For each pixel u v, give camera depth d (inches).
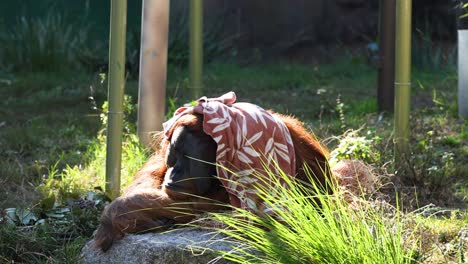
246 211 188.1
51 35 622.2
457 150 323.0
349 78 610.9
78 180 283.3
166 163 205.8
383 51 420.8
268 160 200.2
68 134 375.9
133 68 581.9
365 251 173.2
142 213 201.3
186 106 208.2
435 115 396.5
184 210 202.7
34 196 270.2
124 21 252.1
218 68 645.3
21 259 218.8
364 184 233.6
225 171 196.5
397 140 285.3
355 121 383.9
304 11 724.7
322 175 216.5
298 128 219.3
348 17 722.8
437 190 265.7
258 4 721.6
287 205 190.7
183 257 190.4
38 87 540.4
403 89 283.9
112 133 254.5
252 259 180.7
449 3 690.8
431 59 635.5
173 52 624.7
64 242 225.9
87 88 529.3
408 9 282.8
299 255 177.5
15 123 420.2
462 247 203.9
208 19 714.8
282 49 720.3
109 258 200.7
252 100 489.1
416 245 197.8
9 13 679.7
